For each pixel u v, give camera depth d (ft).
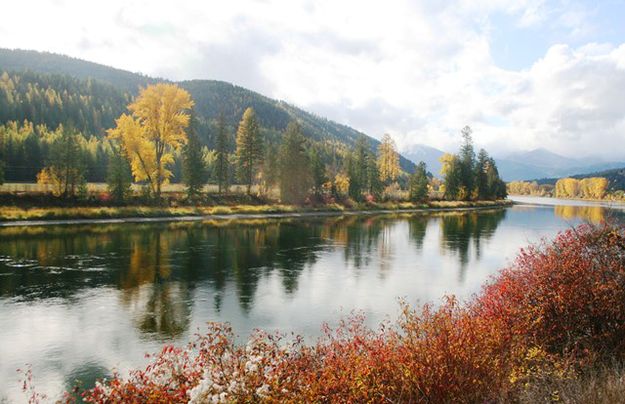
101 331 47.39
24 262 81.92
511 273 34.12
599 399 17.46
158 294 62.13
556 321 26.23
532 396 19.34
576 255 29.07
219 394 17.40
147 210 165.68
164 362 21.62
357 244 115.24
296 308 56.59
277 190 257.55
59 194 161.17
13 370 38.09
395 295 63.67
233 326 49.24
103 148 294.25
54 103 449.89
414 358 19.12
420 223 183.32
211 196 207.41
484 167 373.81
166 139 176.04
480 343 19.88
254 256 93.35
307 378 20.15
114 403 18.84
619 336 24.76
